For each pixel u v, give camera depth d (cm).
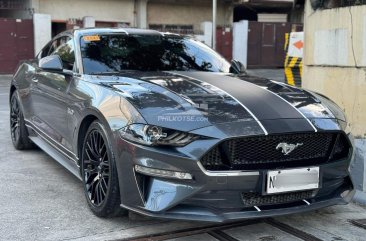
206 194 320
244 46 2553
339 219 400
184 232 363
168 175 322
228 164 321
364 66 580
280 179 330
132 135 334
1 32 2075
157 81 399
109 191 359
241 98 366
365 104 581
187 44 519
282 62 2655
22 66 625
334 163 355
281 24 2622
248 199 333
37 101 534
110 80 409
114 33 501
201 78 418
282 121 339
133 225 375
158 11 2538
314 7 663
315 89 667
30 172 521
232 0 2675
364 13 577
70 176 508
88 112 389
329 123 354
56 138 479
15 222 379
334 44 626
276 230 372
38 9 2212
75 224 376
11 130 641
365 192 450
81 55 460
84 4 2325
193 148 316
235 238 355
